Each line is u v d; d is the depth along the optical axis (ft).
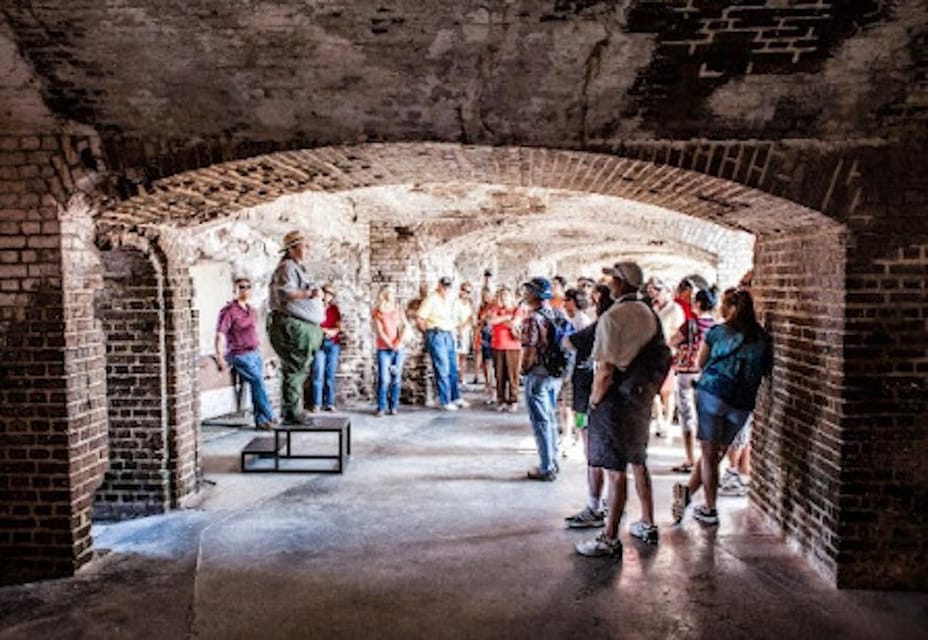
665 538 18.43
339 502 21.54
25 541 16.38
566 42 13.58
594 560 17.02
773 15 12.76
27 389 16.15
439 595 15.21
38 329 16.07
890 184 15.16
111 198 16.76
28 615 14.46
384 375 35.45
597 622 13.99
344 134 15.90
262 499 21.85
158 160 16.10
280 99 15.17
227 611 14.56
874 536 15.48
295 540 18.42
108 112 15.56
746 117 14.89
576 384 20.63
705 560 17.03
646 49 13.61
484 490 22.72
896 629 13.76
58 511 16.29
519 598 15.03
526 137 15.76
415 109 15.29
